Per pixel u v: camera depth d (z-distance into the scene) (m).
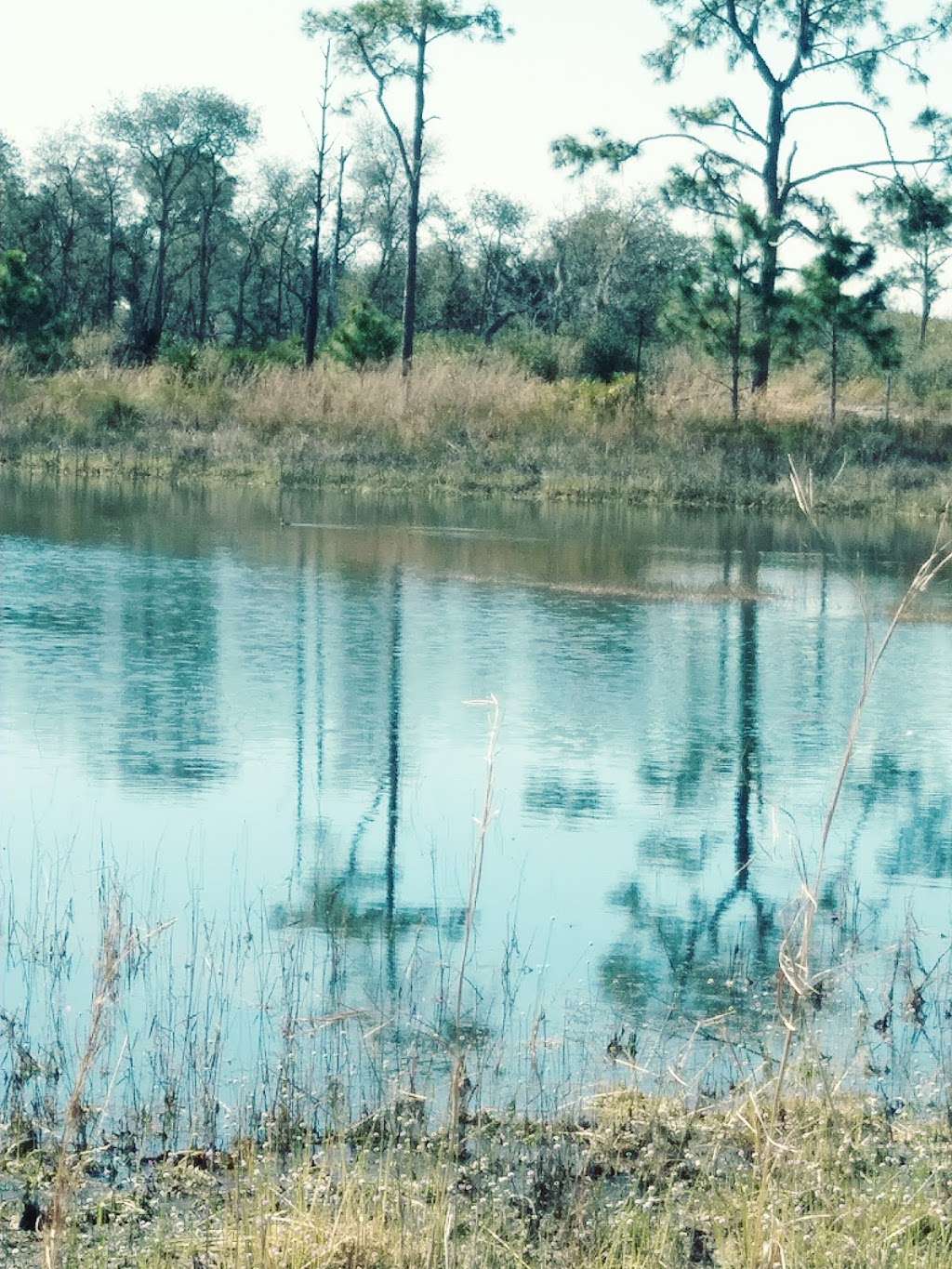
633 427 38.00
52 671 13.45
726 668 14.68
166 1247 4.55
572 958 7.28
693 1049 6.31
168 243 79.81
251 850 8.76
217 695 12.73
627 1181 5.12
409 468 35.41
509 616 17.44
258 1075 5.96
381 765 10.70
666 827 9.43
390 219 80.19
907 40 41.91
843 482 34.06
